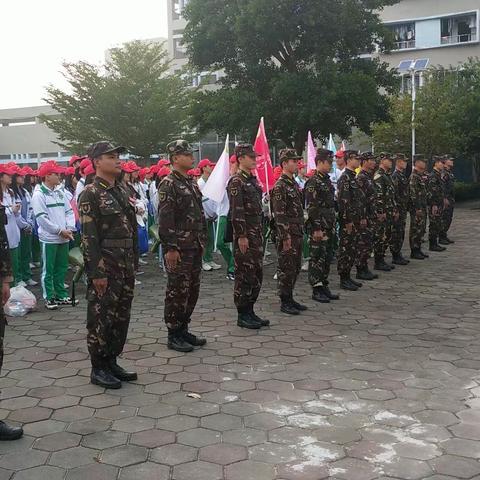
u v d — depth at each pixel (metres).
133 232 4.26
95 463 3.02
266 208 8.00
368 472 2.89
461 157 27.58
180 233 4.81
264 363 4.61
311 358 4.72
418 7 31.86
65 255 6.78
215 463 3.00
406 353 4.82
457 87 23.91
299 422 3.50
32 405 3.80
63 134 25.89
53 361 4.74
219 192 7.70
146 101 24.73
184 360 4.71
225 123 18.36
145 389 4.07
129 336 5.47
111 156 4.07
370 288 7.59
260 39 18.09
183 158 4.79
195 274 4.96
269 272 8.95
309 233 6.74
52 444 3.24
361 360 4.66
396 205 9.09
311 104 17.02
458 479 2.82
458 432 3.34
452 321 5.88
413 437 3.28
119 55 24.97
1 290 3.52
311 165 10.06
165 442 3.25
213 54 19.64
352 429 3.39
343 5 17.23
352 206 7.30
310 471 2.91
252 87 19.23
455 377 4.24
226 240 5.88
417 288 7.57
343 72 18.30
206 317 6.19
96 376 4.17
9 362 4.72
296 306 6.33
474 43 30.89
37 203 6.48
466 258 10.12
